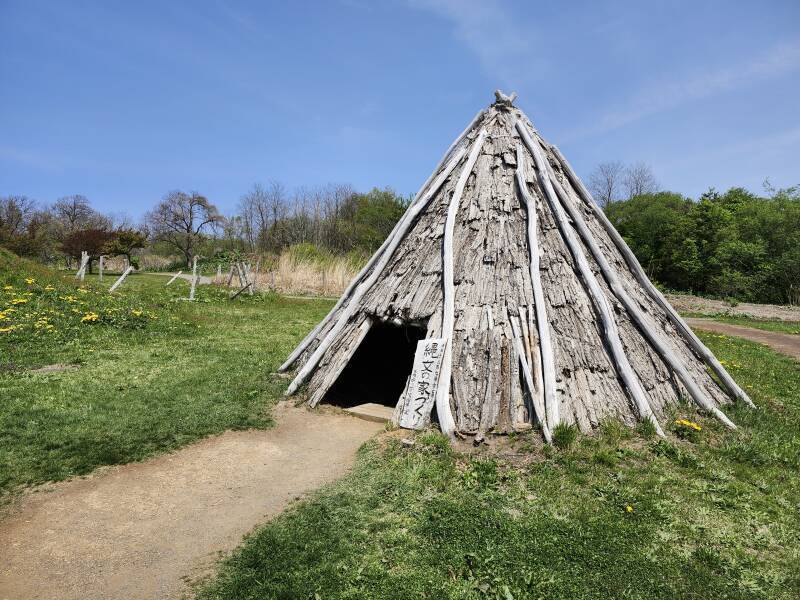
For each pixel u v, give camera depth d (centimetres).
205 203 5784
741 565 389
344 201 5131
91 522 456
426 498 478
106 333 1182
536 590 350
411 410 636
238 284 2702
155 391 800
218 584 371
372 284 822
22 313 1190
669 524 439
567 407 597
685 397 682
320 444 640
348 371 976
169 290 2275
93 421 671
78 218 6344
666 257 3903
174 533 441
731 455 576
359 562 387
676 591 353
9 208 5225
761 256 3291
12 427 637
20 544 420
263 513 474
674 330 792
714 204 3825
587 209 884
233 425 688
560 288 708
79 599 357
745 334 1805
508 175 841
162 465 573
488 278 721
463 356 650
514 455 544
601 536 413
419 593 349
